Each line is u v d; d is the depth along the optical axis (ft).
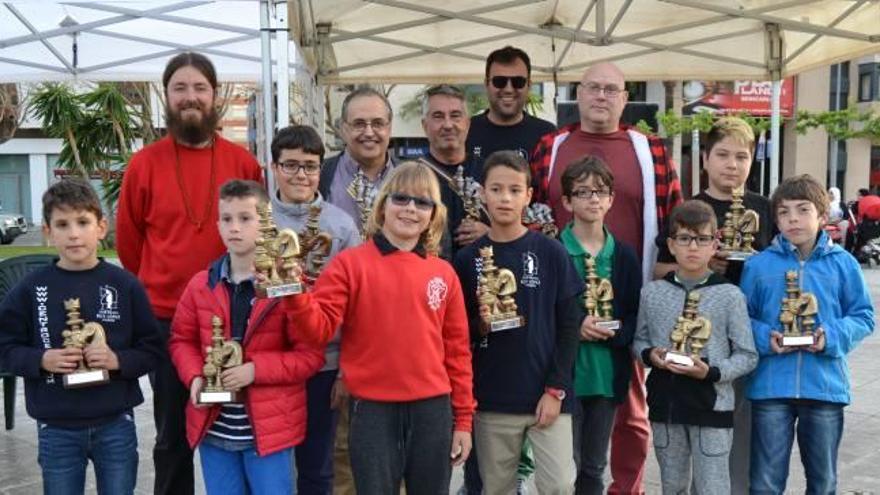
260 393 9.02
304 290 8.21
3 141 59.16
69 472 9.23
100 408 9.26
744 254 10.83
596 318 10.50
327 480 10.32
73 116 51.06
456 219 11.89
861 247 53.78
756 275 10.69
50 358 8.91
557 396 9.65
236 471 9.22
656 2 18.84
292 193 10.03
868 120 82.38
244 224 9.14
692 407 10.07
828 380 10.23
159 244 10.41
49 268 9.43
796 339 9.98
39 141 112.98
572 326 9.86
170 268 10.34
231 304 9.28
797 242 10.41
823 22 19.17
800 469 14.03
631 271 11.03
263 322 9.13
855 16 18.42
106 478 9.47
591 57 22.65
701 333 9.87
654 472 14.08
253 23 19.36
